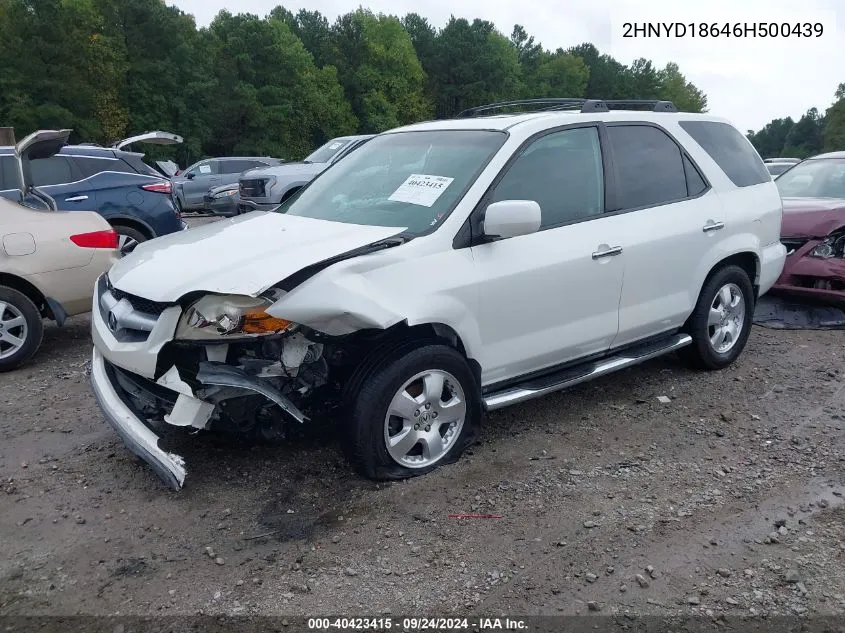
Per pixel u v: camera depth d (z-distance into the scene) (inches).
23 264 231.5
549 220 170.7
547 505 144.6
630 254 182.1
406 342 148.6
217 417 139.4
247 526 138.5
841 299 267.6
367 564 126.4
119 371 153.7
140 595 119.1
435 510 142.9
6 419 191.5
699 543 131.7
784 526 136.6
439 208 158.1
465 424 160.9
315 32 2906.0
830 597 116.9
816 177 324.2
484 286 154.5
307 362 142.9
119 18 1995.6
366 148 199.8
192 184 797.2
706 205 205.2
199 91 2107.5
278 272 135.6
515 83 3240.7
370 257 141.8
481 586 120.6
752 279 226.5
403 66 2851.9
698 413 191.0
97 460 166.4
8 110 1749.5
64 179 342.6
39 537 135.9
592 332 179.0
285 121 2406.5
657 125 201.5
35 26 1785.2
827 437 175.6
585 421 186.1
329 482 153.7
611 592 118.6
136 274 150.0
